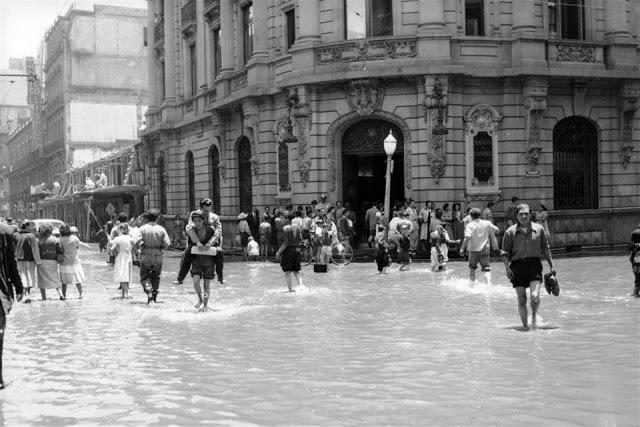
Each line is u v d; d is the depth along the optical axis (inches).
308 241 944.9
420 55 983.6
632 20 1101.1
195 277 538.0
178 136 1621.6
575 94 1050.7
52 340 429.4
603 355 350.3
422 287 649.6
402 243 807.1
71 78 2736.2
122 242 647.1
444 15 1005.8
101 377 328.8
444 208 967.6
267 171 1159.6
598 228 1071.6
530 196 1019.3
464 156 1005.8
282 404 276.5
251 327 458.9
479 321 458.0
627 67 1068.5
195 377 324.8
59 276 642.8
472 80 1010.1
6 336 446.0
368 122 1041.5
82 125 2746.1
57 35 2967.5
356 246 1082.1
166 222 1649.9
